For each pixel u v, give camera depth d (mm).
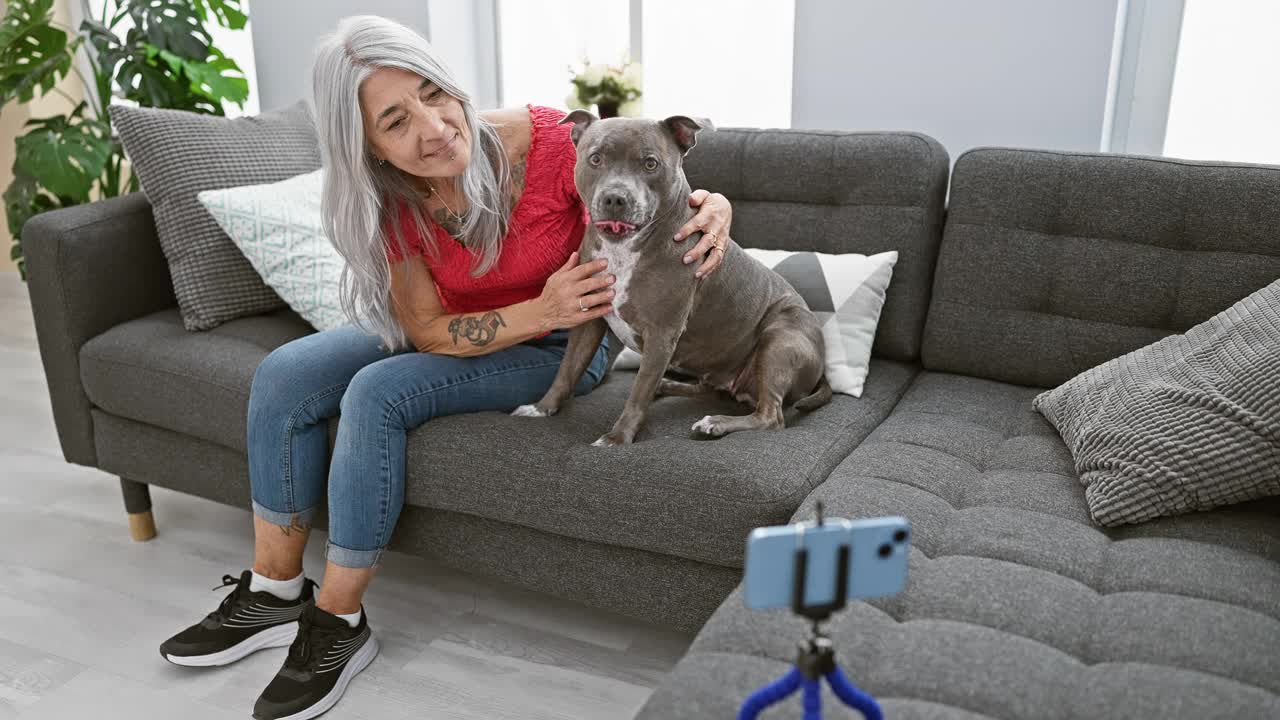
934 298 2107
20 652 1904
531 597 2064
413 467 1793
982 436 1797
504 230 1839
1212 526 1401
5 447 2820
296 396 1840
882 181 2117
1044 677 1059
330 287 2215
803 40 2650
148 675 1835
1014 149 2057
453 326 1871
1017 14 2385
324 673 1731
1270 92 2414
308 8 3316
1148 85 2484
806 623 1181
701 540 1586
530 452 1717
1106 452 1520
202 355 2119
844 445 1775
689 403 1984
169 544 2318
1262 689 1048
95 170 3209
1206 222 1860
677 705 1044
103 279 2277
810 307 2066
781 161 2195
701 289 1806
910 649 1118
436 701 1746
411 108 1650
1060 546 1365
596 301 1731
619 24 3242
